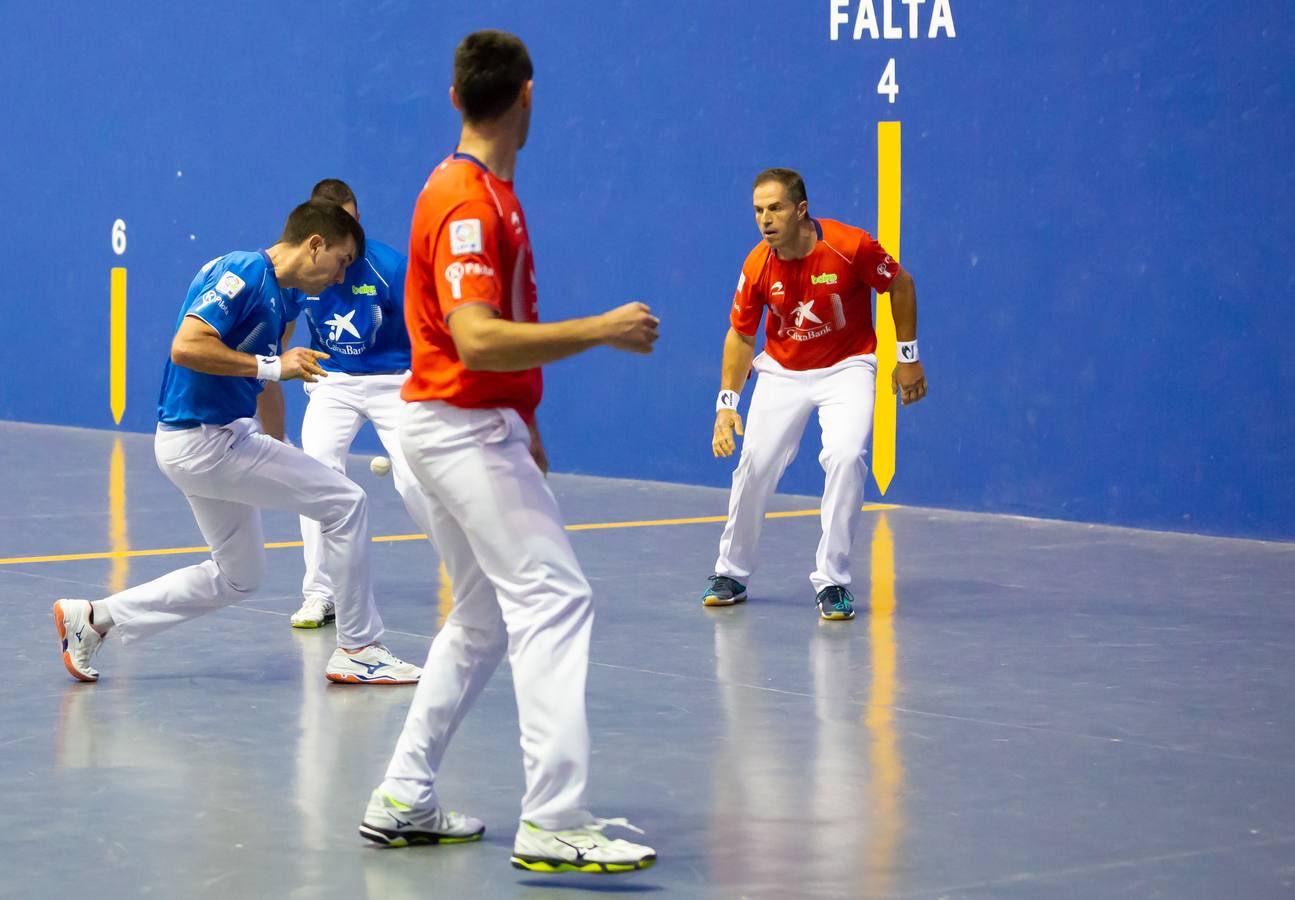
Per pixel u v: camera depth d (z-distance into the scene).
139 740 7.20
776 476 10.15
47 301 21.05
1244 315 12.85
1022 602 10.39
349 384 10.06
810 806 6.30
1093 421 13.63
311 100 18.33
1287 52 12.54
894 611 10.11
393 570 11.43
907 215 14.49
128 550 12.19
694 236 15.77
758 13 15.21
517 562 5.45
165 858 5.70
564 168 16.56
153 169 19.83
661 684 8.27
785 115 15.13
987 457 14.21
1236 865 5.64
